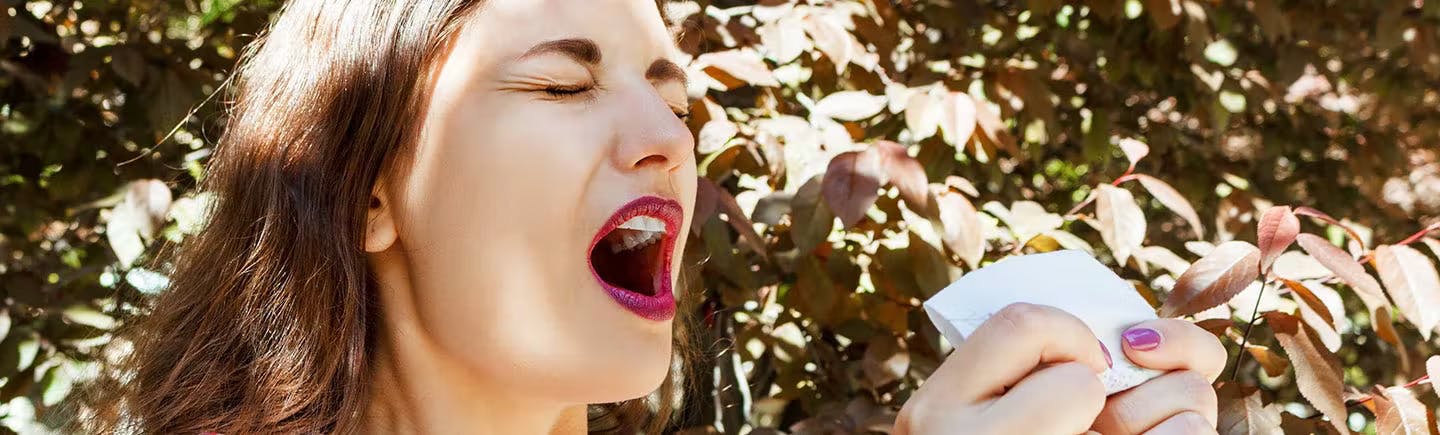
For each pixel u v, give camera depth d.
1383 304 0.94
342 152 0.73
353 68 0.73
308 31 0.76
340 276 0.72
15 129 1.44
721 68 1.11
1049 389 0.62
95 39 1.56
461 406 0.72
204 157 1.40
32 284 1.38
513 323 0.68
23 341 1.33
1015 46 1.63
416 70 0.70
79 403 1.02
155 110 1.36
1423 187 2.52
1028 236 1.10
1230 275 0.91
